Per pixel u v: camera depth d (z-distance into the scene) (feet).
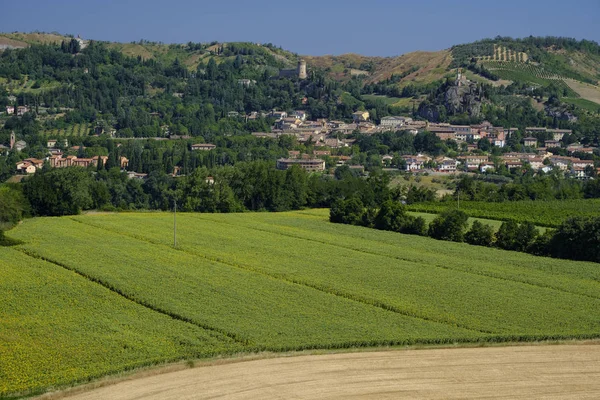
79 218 582.35
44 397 215.51
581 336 278.46
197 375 233.76
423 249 465.06
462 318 301.02
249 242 475.31
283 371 237.86
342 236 512.63
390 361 249.14
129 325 281.95
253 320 290.15
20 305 306.96
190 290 335.47
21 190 610.65
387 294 337.52
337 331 277.44
